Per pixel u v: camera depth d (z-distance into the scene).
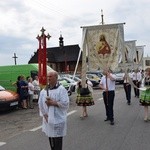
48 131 7.01
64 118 7.00
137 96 23.70
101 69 14.99
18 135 11.46
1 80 24.16
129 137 10.47
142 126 12.34
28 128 12.92
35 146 9.68
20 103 19.22
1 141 10.59
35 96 21.02
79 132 11.48
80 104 14.71
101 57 15.01
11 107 17.75
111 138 10.39
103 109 17.55
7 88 23.92
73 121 13.97
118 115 15.20
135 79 23.17
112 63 14.95
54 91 6.93
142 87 13.39
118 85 41.75
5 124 14.17
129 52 32.44
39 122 14.33
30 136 11.18
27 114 17.03
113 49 14.90
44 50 16.92
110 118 12.84
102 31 14.94
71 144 9.71
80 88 14.77
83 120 14.15
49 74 7.00
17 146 9.77
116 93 28.19
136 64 32.88
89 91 14.70
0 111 18.19
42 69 17.08
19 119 15.44
